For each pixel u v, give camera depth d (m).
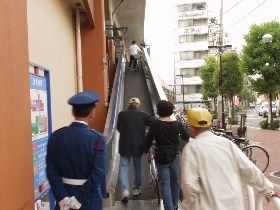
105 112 12.27
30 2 6.16
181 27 70.00
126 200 6.27
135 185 6.59
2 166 2.83
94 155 3.17
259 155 10.08
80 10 11.12
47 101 4.88
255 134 21.98
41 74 4.88
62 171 3.20
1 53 2.93
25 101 3.56
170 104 5.39
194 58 69.50
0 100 2.86
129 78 18.66
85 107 3.29
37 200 4.17
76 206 3.09
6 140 2.95
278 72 25.00
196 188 2.92
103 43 12.20
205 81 49.78
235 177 3.00
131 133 6.24
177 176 5.50
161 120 5.36
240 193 2.95
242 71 26.39
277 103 54.31
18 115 3.30
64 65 9.46
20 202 3.26
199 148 3.04
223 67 33.16
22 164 3.36
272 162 11.84
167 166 5.31
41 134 4.45
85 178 3.18
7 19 3.11
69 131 3.23
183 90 63.59
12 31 3.24
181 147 6.87
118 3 24.44
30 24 6.14
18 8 3.45
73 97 3.32
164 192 5.27
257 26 25.45
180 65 69.88
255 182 3.10
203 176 2.95
